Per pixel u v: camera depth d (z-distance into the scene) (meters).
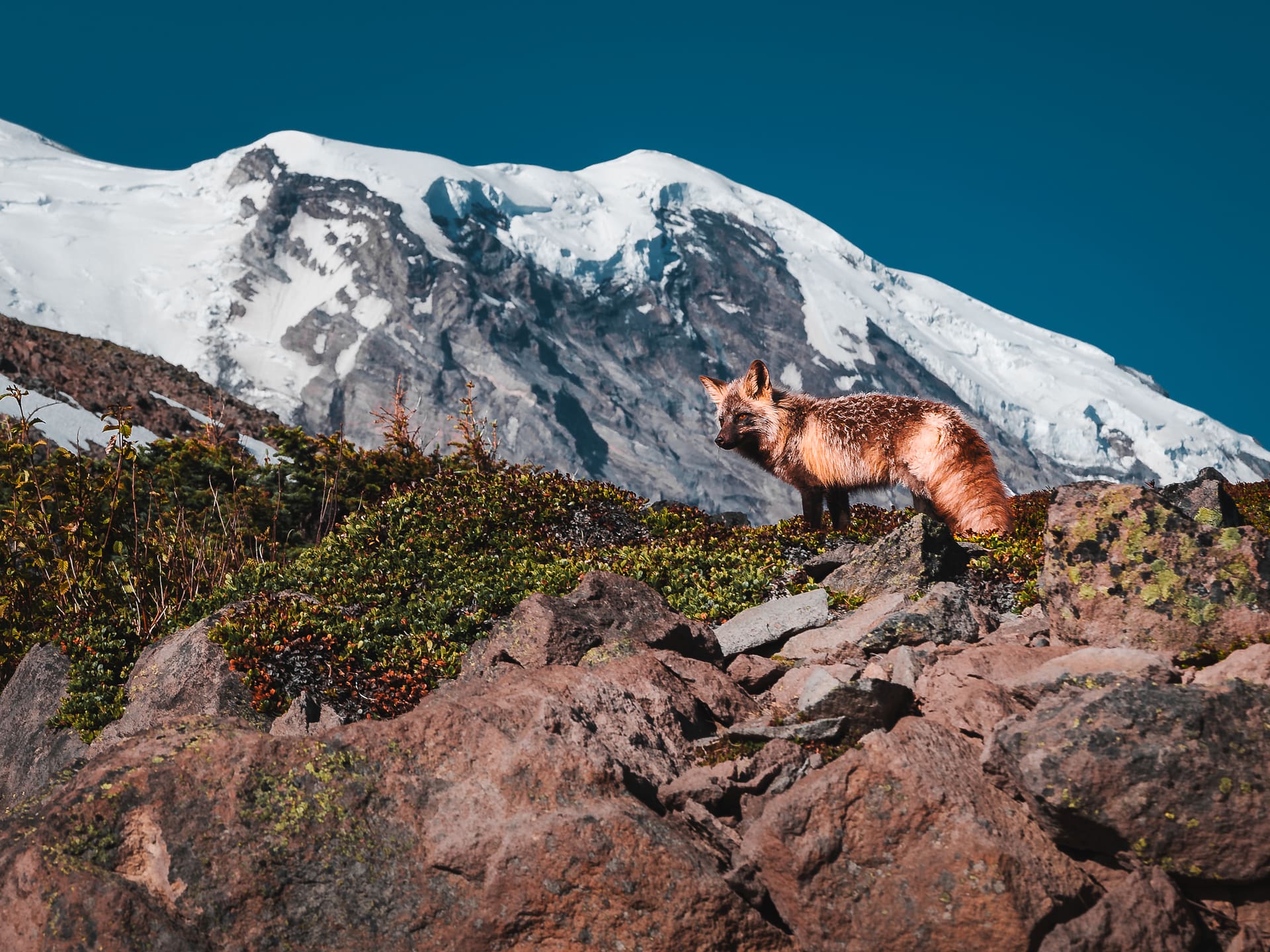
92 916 5.16
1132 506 6.66
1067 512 6.86
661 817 5.45
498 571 9.91
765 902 5.12
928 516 8.79
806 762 5.77
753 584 9.50
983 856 4.75
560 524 11.77
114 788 5.52
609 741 5.89
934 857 4.83
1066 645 6.73
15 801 7.84
